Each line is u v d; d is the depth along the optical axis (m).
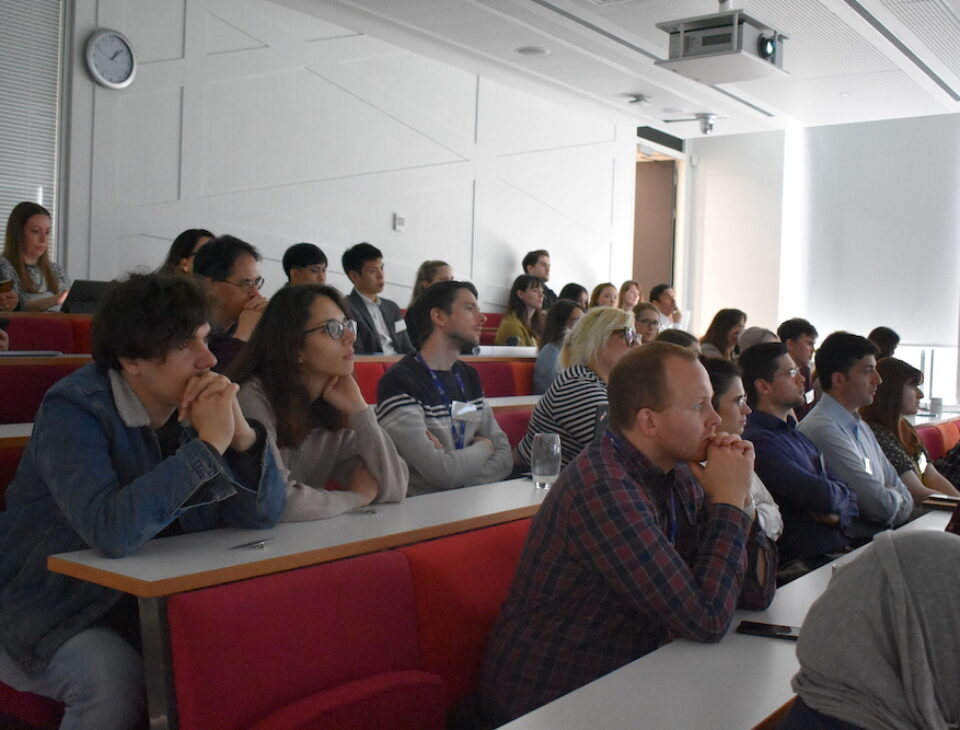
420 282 6.06
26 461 1.72
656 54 6.80
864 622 0.94
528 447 3.04
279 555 1.62
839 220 9.80
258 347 2.04
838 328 9.82
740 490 1.69
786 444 2.89
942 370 9.21
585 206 9.41
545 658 1.66
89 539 1.58
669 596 1.54
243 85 6.42
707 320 10.64
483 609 1.82
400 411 2.63
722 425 2.46
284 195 6.71
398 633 1.67
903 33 6.18
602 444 1.73
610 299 7.43
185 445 1.64
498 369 4.86
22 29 5.41
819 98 7.88
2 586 1.69
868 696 0.92
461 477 2.60
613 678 1.36
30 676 1.63
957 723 0.89
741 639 1.56
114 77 5.71
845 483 3.17
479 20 6.25
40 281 4.77
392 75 7.45
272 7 6.55
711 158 10.62
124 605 1.70
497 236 8.50
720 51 5.64
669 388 1.68
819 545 2.81
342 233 7.15
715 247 10.60
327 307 2.06
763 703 1.27
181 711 1.41
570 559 1.66
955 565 0.92
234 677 1.44
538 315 6.91
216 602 1.45
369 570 1.67
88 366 1.75
